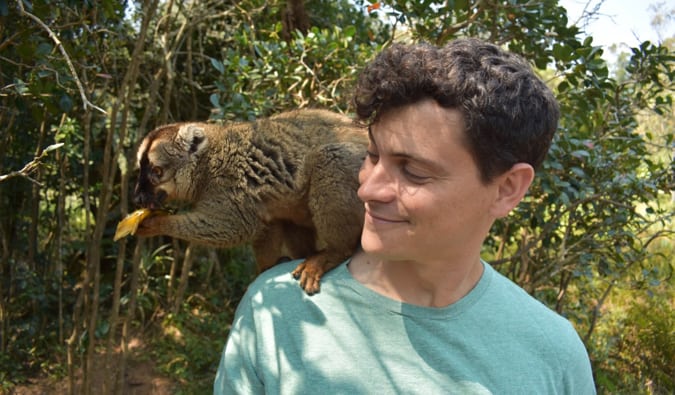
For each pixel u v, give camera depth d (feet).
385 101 2.34
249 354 2.77
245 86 7.57
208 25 9.92
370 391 2.52
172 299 9.59
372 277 2.76
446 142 2.30
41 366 8.36
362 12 10.38
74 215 11.40
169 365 8.52
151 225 4.81
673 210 8.69
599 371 8.48
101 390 8.06
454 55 2.34
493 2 6.31
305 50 7.12
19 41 5.24
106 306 9.60
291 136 4.88
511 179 2.46
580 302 9.04
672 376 8.90
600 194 6.56
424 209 2.36
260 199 4.94
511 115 2.28
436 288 2.66
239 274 10.50
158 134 5.59
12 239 9.05
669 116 8.61
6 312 8.34
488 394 2.52
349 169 4.48
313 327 2.68
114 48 6.97
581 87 7.13
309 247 5.27
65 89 4.76
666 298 10.42
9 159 8.46
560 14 6.79
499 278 2.93
